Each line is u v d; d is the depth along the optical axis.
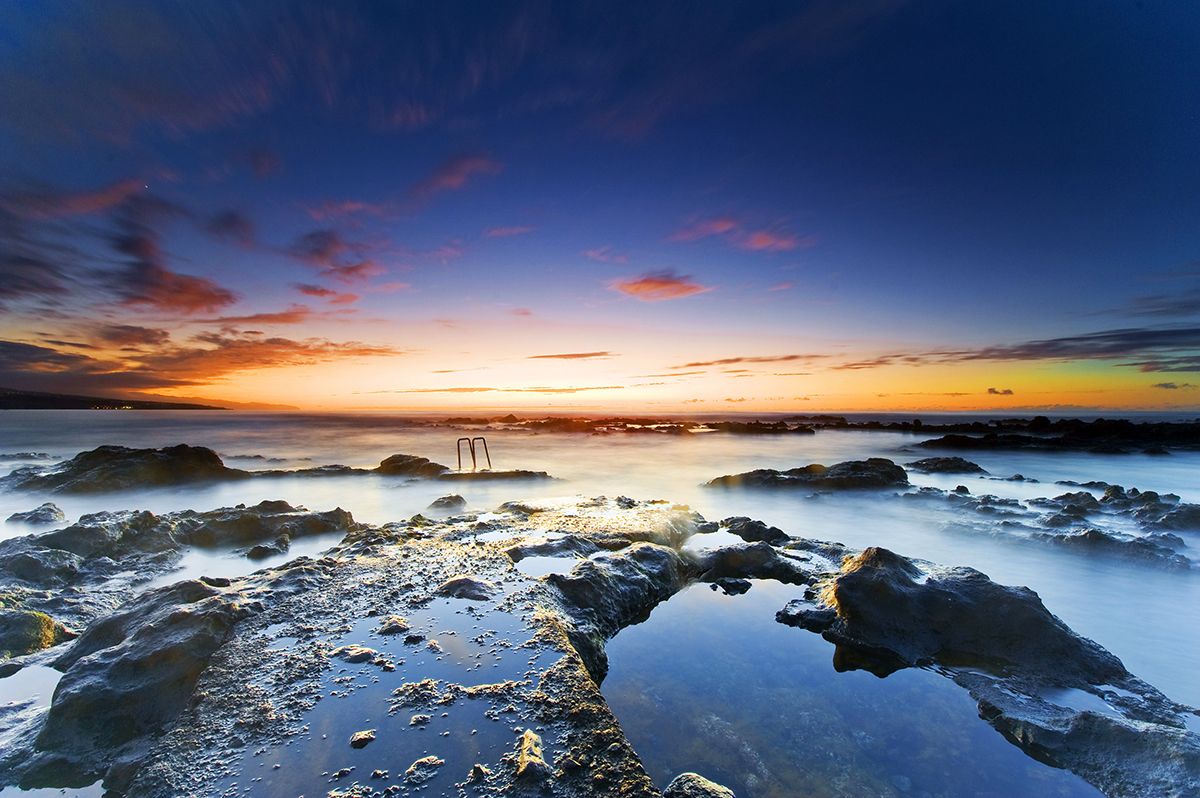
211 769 3.63
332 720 4.08
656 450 38.94
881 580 6.91
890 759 4.58
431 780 3.48
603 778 3.53
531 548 8.57
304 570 7.13
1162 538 11.34
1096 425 44.56
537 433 56.97
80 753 4.17
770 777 4.32
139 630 5.33
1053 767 4.49
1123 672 5.75
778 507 17.23
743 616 7.47
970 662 6.10
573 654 5.05
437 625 5.58
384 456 35.84
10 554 8.73
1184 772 3.99
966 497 16.66
